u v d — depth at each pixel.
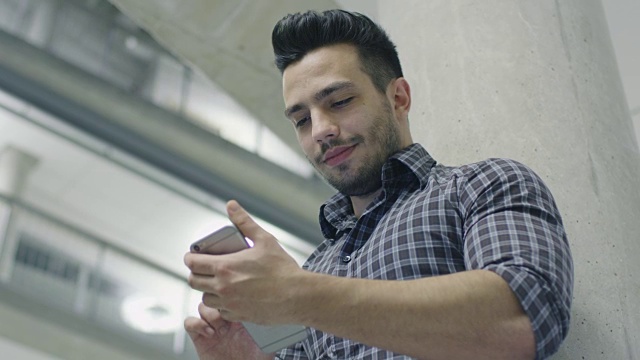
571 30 1.83
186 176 4.70
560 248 1.03
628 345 1.39
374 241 1.16
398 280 1.03
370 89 1.30
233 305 0.94
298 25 1.33
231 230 0.95
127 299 5.70
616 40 3.84
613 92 1.81
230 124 4.95
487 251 1.02
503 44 1.78
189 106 4.94
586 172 1.58
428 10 1.94
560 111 1.67
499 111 1.69
